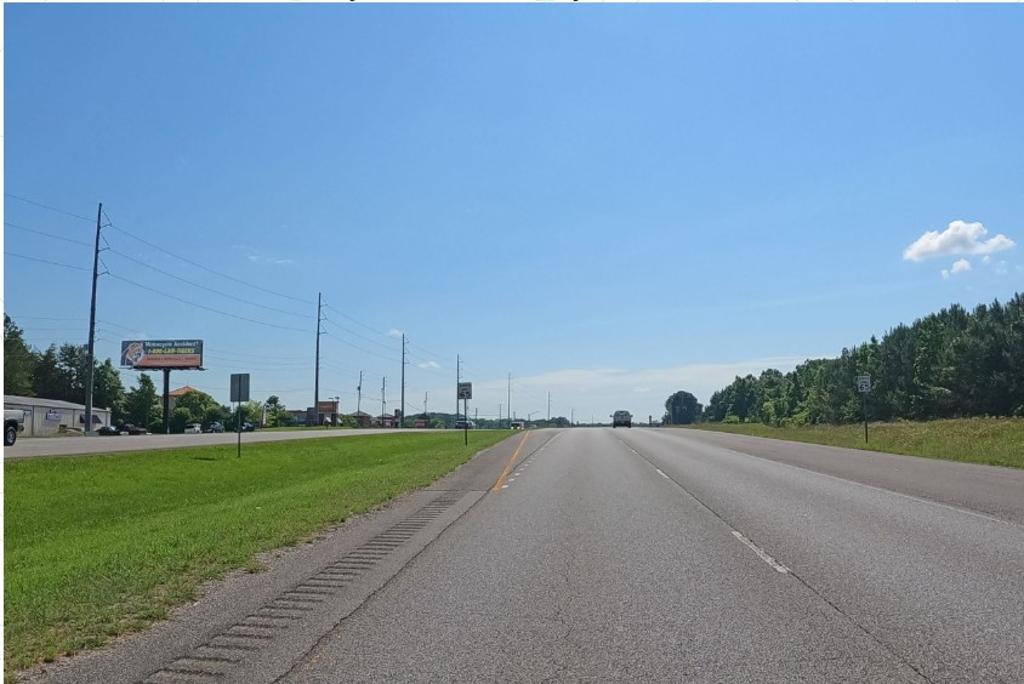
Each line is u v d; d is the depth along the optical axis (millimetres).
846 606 8102
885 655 6500
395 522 14516
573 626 7422
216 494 20922
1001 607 8031
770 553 11102
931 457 31203
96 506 18141
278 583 9281
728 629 7285
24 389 100250
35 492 20203
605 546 11773
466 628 7363
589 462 30484
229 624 7504
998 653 6539
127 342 89938
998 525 13633
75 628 7289
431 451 38719
